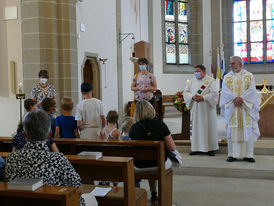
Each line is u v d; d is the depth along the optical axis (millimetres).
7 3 7617
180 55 15930
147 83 6691
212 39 16016
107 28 10383
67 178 2318
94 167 2971
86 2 8977
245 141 6020
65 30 7676
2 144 4223
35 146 2324
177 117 14148
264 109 8117
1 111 7777
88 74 9852
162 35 14992
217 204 4473
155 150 3754
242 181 5484
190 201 4605
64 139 3971
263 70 15805
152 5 14570
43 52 7473
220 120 11812
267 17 15836
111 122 4750
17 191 1873
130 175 2877
